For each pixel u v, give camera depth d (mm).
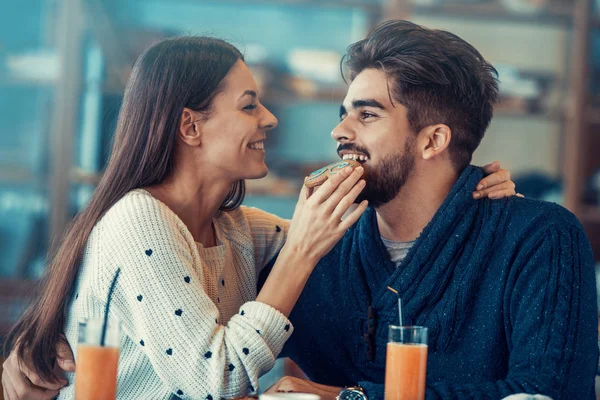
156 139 1830
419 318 1892
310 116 4648
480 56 2018
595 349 1759
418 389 1473
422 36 1932
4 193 4352
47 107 4312
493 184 1959
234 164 1880
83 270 1822
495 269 1860
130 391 1816
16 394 1901
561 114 4480
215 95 1851
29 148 4312
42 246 4281
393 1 4414
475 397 1637
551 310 1740
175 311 1694
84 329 1427
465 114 1951
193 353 1671
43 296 1923
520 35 4719
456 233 1891
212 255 1919
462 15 4492
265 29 4625
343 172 1807
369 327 1938
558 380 1655
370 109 1922
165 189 1874
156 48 1889
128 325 1748
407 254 1913
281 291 1755
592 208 4484
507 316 1821
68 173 4258
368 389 1679
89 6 4238
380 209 1964
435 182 1949
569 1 4480
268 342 1701
